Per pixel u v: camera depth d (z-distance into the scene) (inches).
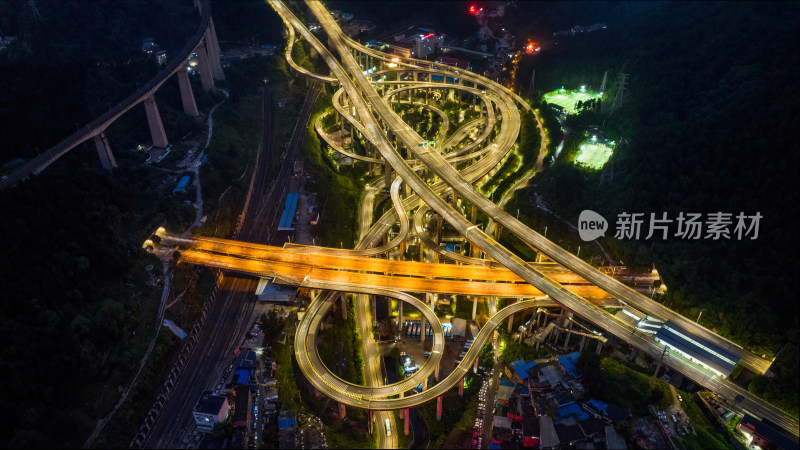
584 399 7711.6
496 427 7436.0
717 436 7406.5
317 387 7613.2
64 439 6565.0
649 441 7086.6
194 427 7126.0
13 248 7588.6
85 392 7091.5
